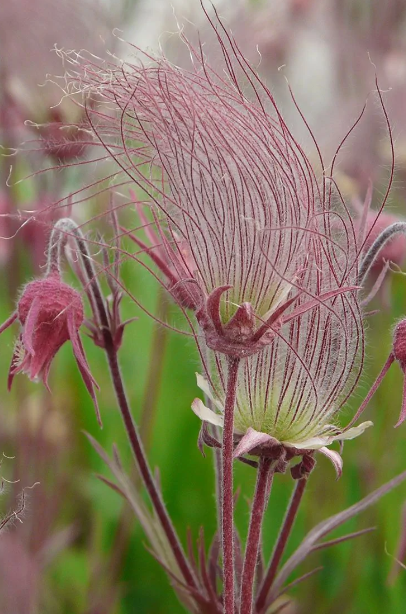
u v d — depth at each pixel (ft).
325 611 1.56
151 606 1.57
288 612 1.56
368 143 1.53
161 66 1.14
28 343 1.12
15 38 1.52
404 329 1.12
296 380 1.13
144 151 1.16
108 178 1.19
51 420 1.64
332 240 1.11
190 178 1.13
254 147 1.13
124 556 1.58
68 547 1.62
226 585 1.11
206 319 1.09
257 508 1.13
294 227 1.09
